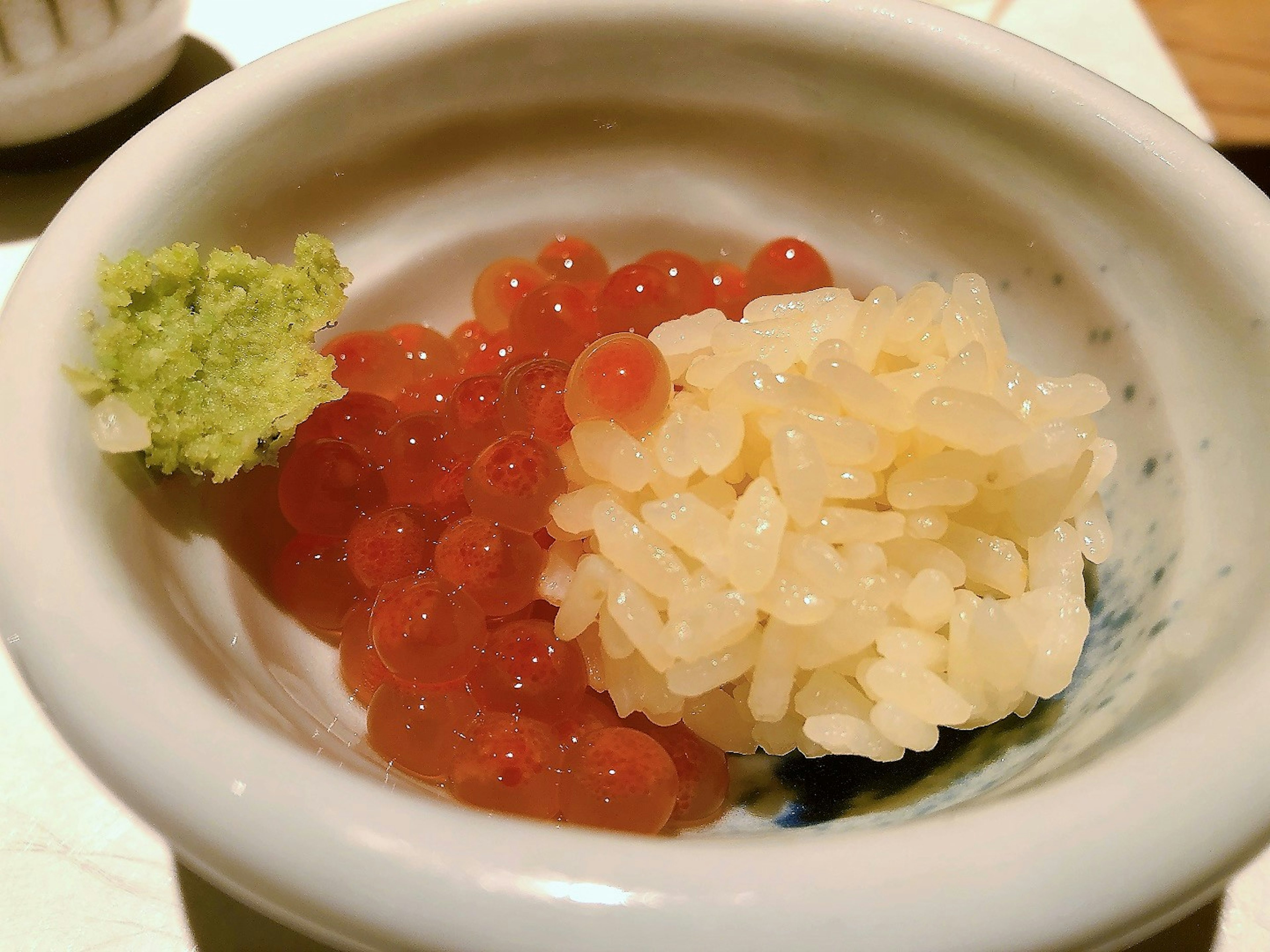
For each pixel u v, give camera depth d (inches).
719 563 2.4
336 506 2.6
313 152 2.9
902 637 2.3
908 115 3.0
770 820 2.4
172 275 2.5
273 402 2.6
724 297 3.2
